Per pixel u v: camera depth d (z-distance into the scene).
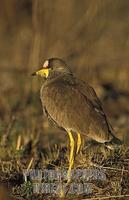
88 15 19.47
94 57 21.09
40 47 17.97
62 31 20.06
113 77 20.14
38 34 17.91
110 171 10.95
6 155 12.88
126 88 19.39
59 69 11.88
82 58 19.09
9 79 19.31
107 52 21.88
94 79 19.55
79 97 11.02
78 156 11.53
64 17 20.33
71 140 10.97
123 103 18.33
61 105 11.05
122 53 21.88
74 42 20.25
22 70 20.03
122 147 11.62
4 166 12.10
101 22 20.44
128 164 11.18
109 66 20.80
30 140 13.81
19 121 15.70
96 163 11.26
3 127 14.80
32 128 14.98
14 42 23.62
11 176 11.41
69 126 10.89
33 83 17.64
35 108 16.92
